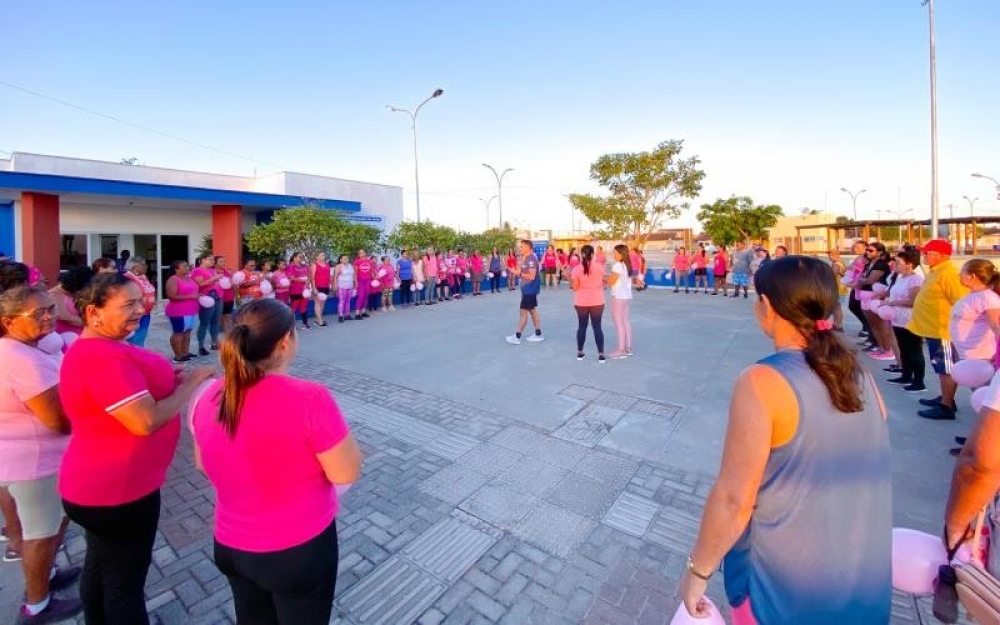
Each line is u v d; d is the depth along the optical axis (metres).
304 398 1.61
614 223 26.39
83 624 2.49
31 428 2.38
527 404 5.51
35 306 2.31
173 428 2.20
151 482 2.11
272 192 19.30
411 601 2.61
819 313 1.31
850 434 1.27
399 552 3.00
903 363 6.05
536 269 8.64
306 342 9.19
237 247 16.73
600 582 2.73
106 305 1.97
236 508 1.63
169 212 17.52
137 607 2.18
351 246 14.12
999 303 4.00
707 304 14.05
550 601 2.60
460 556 2.96
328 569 1.76
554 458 4.19
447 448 4.41
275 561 1.62
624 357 7.57
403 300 14.55
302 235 13.53
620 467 4.02
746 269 15.62
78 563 2.95
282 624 1.74
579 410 5.30
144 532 2.13
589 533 3.16
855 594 1.26
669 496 3.58
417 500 3.57
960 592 1.60
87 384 1.90
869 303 7.03
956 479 1.55
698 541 1.38
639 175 25.41
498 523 3.28
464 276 16.95
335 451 1.62
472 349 8.31
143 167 17.16
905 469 3.88
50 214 13.93
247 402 1.58
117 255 16.42
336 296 13.01
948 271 4.83
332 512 1.77
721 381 6.30
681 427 4.81
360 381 6.51
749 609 1.36
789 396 1.26
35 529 2.42
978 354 4.20
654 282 19.97
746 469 1.28
